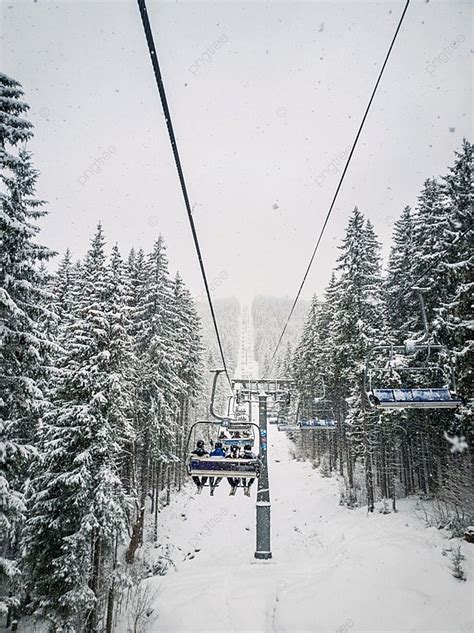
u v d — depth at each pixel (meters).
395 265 26.92
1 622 16.16
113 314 15.99
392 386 21.84
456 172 19.83
